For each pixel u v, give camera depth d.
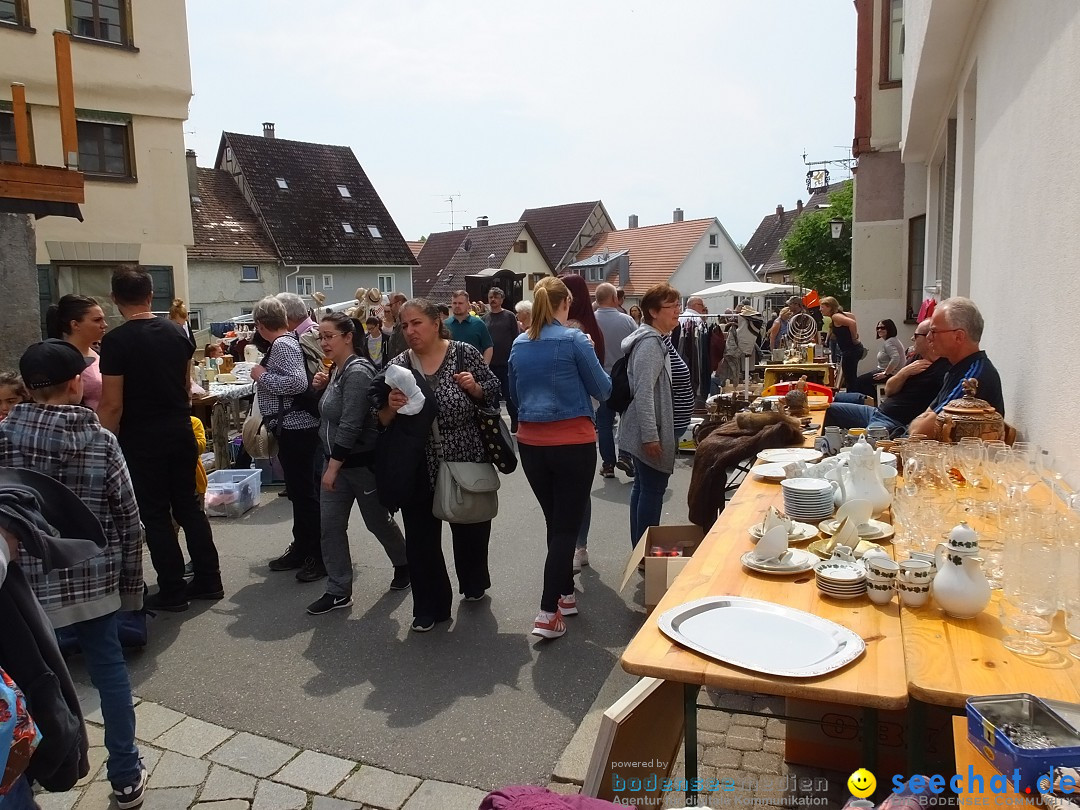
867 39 12.32
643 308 4.46
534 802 1.64
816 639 1.98
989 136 4.99
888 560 2.25
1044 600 1.98
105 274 15.82
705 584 2.40
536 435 4.00
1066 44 3.07
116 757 2.73
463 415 4.01
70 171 7.52
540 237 48.41
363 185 33.03
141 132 15.88
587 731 3.13
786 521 2.74
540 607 4.20
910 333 12.40
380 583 4.89
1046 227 3.39
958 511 2.86
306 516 4.94
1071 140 2.99
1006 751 1.47
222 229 28.55
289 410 4.82
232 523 6.30
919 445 3.16
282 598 4.68
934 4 5.29
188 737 3.19
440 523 4.19
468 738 3.14
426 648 3.96
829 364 8.34
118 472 2.76
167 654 3.96
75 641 3.88
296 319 5.58
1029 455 2.90
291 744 3.12
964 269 6.62
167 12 15.91
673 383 4.87
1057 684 1.72
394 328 9.23
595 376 3.94
